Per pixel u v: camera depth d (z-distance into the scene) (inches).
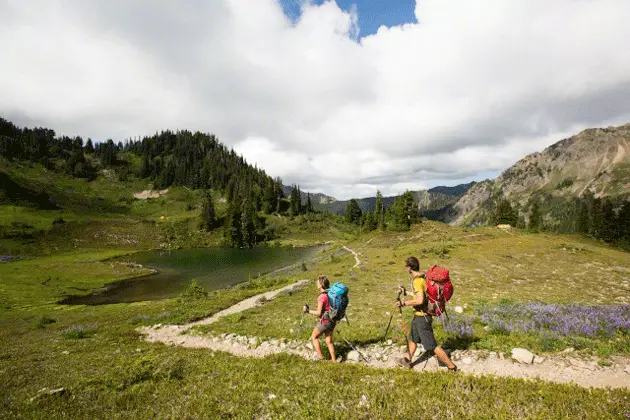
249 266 3754.9
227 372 341.1
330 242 6929.1
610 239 4293.8
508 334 427.8
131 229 6909.5
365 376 288.2
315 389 263.4
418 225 4362.7
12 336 957.2
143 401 278.4
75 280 2994.6
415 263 331.0
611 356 334.3
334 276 1649.9
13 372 439.5
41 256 4840.1
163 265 3961.6
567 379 296.5
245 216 7224.4
